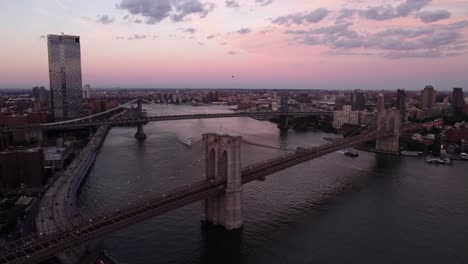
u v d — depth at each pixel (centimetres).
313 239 11669
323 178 19188
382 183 18350
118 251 10762
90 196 15925
